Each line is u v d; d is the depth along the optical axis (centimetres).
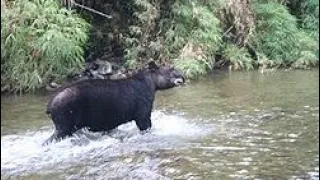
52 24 1229
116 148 789
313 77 1327
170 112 990
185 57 1378
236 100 1080
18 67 1230
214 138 823
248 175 666
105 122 839
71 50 1232
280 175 664
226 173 675
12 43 1228
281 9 1589
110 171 694
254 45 1545
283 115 950
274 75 1373
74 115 812
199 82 1293
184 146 788
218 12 1512
